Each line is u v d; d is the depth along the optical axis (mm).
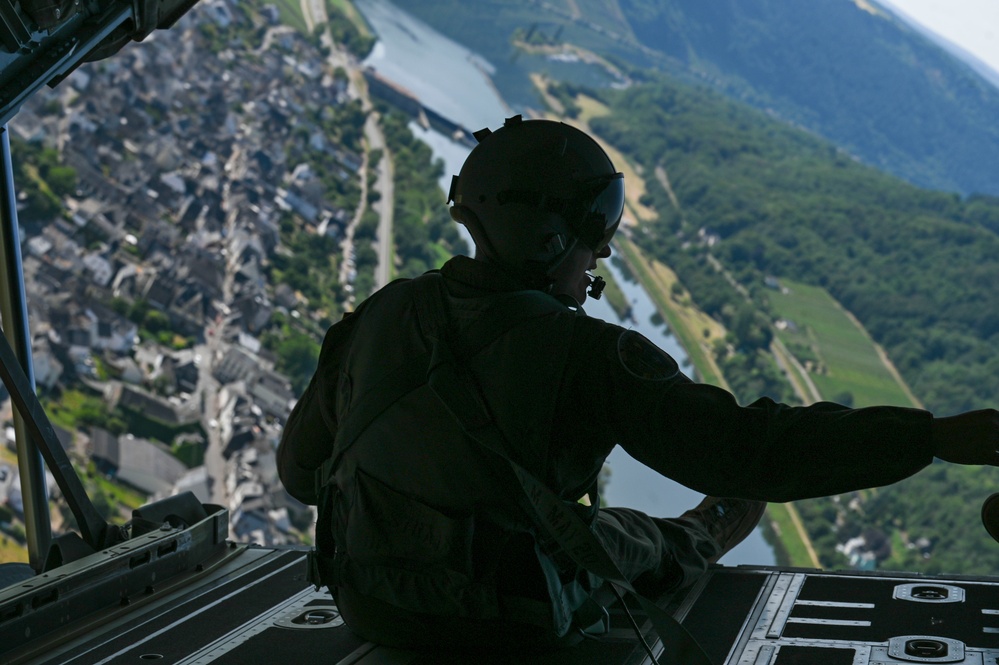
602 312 131000
